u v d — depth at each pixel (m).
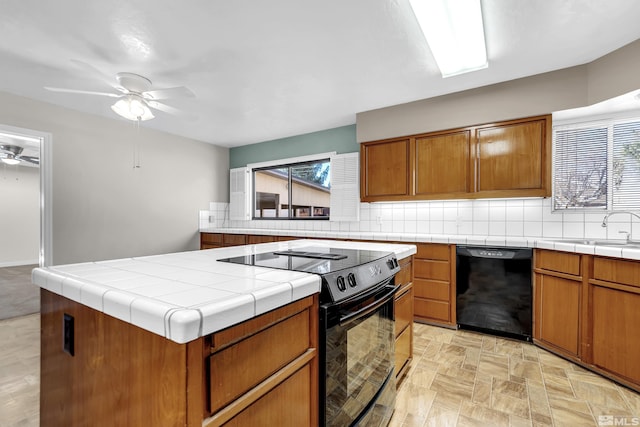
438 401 1.72
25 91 2.98
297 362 0.91
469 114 2.91
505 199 3.07
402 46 2.20
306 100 3.22
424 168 3.18
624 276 1.83
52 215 3.33
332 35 2.07
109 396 0.80
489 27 1.96
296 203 4.78
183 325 0.57
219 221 5.25
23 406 1.64
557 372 2.03
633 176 2.60
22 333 2.64
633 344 1.79
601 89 2.34
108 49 2.23
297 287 0.89
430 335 2.67
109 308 0.74
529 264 2.48
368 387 1.31
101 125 3.73
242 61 2.40
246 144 5.18
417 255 2.99
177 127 4.20
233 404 0.70
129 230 4.02
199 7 1.79
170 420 0.64
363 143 3.58
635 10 1.80
